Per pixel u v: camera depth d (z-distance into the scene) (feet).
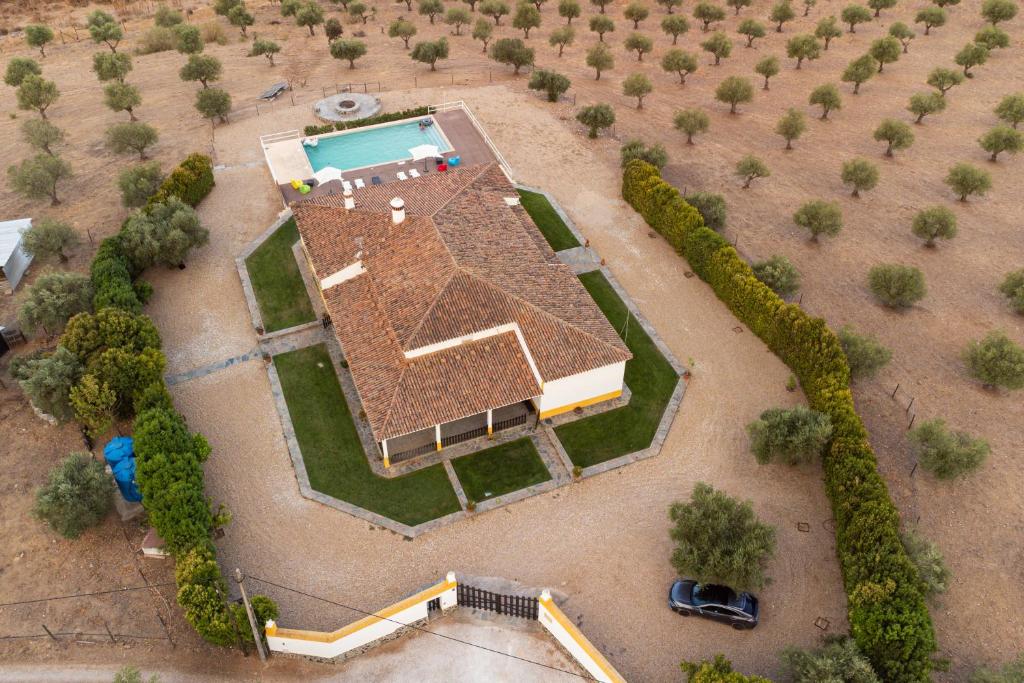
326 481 152.56
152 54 325.62
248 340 183.01
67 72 310.65
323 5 378.12
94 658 125.49
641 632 128.77
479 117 269.03
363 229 183.21
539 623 130.21
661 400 168.96
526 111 273.54
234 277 200.85
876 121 269.85
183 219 197.57
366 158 247.29
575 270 202.69
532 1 365.81
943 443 144.66
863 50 320.91
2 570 137.59
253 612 119.75
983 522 142.92
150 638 128.16
